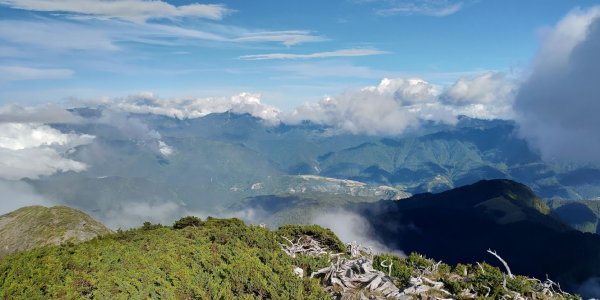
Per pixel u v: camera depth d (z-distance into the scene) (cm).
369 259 3716
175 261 3086
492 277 3162
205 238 3700
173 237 3719
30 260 3083
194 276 2883
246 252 3388
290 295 2664
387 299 2736
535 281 3312
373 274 3016
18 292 2539
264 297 2692
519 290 3070
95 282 2634
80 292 2527
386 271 3388
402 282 3098
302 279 2919
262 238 3803
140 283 2677
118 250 3275
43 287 2595
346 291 2852
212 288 2723
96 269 2859
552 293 3191
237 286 2733
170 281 2800
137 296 2508
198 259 3167
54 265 2858
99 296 2442
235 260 3169
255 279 2803
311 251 3931
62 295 2486
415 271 3506
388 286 2892
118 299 2444
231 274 2880
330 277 3016
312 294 2686
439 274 3525
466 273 3531
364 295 2756
